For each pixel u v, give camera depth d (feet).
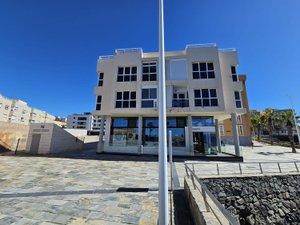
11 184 29.37
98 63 78.89
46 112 276.21
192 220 18.70
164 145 13.21
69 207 20.81
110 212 19.62
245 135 128.57
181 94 71.31
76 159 59.06
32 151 74.23
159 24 16.28
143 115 71.67
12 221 17.13
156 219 18.07
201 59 69.87
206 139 67.05
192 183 23.63
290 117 123.13
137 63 74.13
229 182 35.24
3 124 76.13
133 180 33.35
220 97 65.10
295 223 35.32
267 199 35.50
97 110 73.61
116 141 72.79
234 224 8.33
